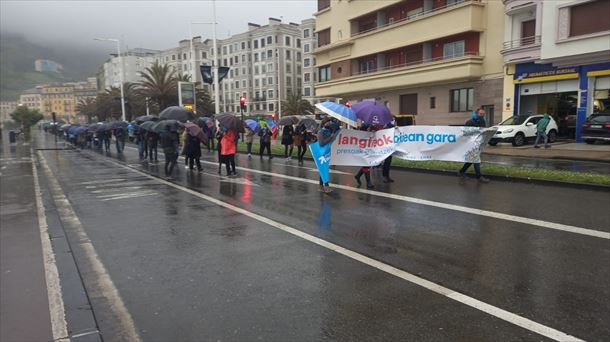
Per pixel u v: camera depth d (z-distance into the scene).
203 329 3.85
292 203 9.33
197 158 16.17
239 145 26.78
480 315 4.00
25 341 3.69
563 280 4.79
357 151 10.98
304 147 17.45
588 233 6.50
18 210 9.36
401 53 34.28
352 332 3.74
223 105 108.50
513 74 25.75
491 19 27.48
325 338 3.65
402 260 5.53
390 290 4.60
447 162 14.35
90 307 4.35
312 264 5.45
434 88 31.75
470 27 27.56
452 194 9.83
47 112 169.88
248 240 6.59
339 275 5.06
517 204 8.63
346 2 38.97
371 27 37.72
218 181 13.15
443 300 4.33
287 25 99.00
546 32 22.67
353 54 38.16
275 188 11.42
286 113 70.88
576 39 21.39
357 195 10.02
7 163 21.80
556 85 23.73
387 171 11.85
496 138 22.62
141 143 22.03
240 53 103.31
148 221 8.11
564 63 22.70
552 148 20.55
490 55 27.67
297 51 100.56
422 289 4.61
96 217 8.62
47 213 9.00
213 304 4.36
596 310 4.07
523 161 16.39
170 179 14.05
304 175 13.91
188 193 11.13
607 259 5.41
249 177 13.81
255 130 19.77
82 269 5.51
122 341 3.70
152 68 52.25
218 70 29.31
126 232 7.33
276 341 3.61
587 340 3.54
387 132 11.16
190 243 6.53
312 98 91.62
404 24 32.56
